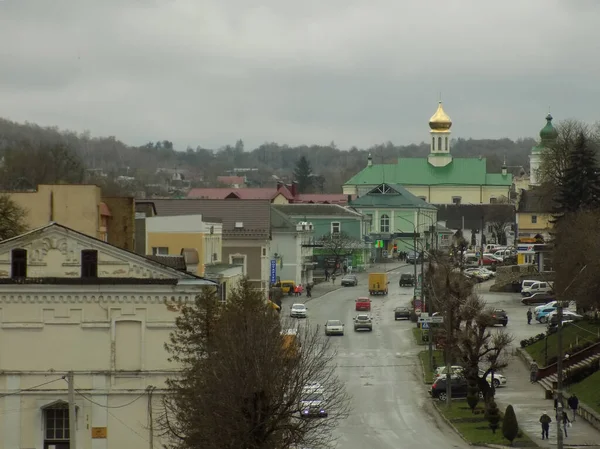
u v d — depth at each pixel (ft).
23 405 199.52
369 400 312.50
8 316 199.82
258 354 189.16
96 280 199.82
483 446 253.44
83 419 198.90
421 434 267.80
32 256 201.16
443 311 372.99
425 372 355.15
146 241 307.17
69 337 199.82
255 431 184.55
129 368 199.41
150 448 195.42
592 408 286.25
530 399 317.01
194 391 184.75
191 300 200.03
